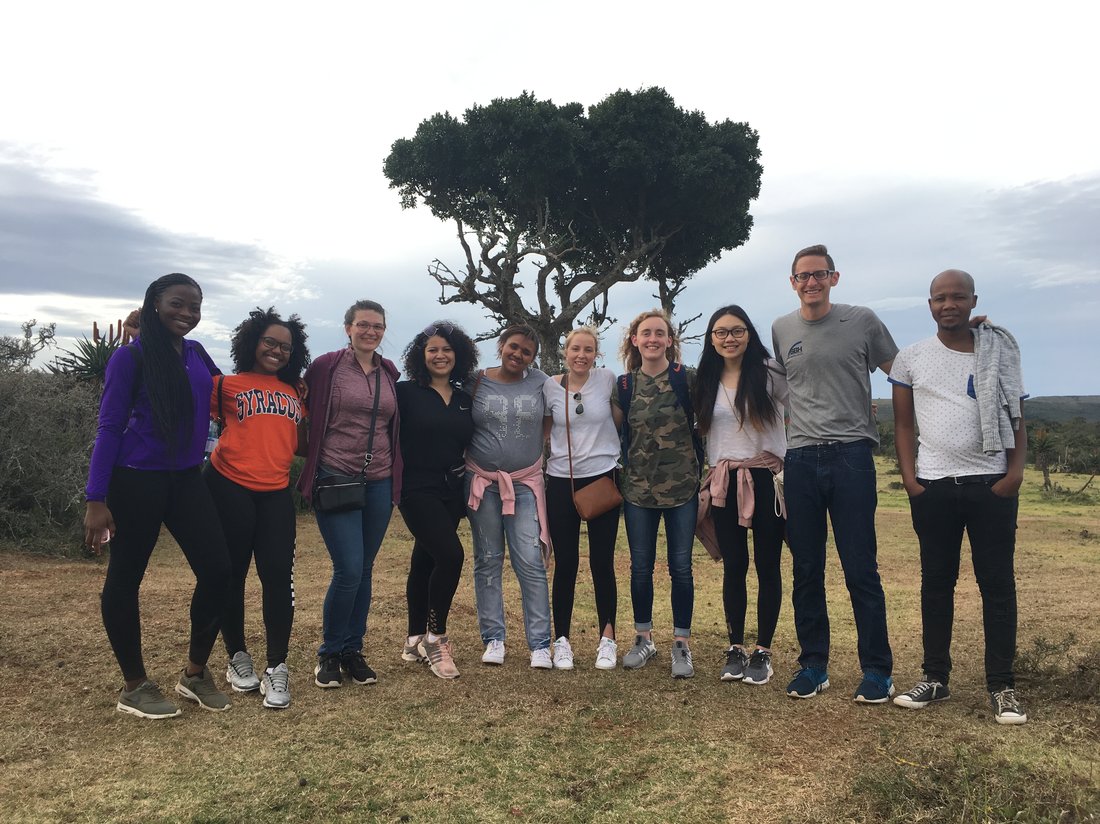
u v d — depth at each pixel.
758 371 3.92
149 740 3.16
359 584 3.88
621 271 21.42
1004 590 3.42
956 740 3.09
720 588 6.90
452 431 4.09
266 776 2.83
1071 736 3.09
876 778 2.68
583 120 21.27
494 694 3.79
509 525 4.34
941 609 3.59
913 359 3.63
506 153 19.41
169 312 3.28
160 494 3.31
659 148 20.50
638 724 3.37
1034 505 19.58
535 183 20.23
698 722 3.38
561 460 4.29
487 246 20.17
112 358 3.26
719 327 3.95
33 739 3.15
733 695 3.78
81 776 2.82
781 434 4.01
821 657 3.80
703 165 20.50
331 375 3.84
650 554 4.27
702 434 4.11
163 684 3.87
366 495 3.96
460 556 4.04
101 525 3.18
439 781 2.79
